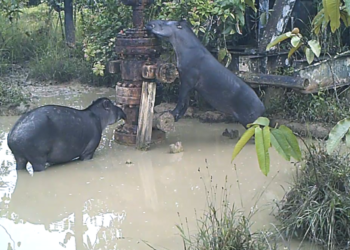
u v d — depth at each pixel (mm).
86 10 15281
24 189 6320
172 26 7625
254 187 6219
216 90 7730
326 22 4012
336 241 4664
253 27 10219
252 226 5105
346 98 8805
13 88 10898
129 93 7844
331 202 4707
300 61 8594
